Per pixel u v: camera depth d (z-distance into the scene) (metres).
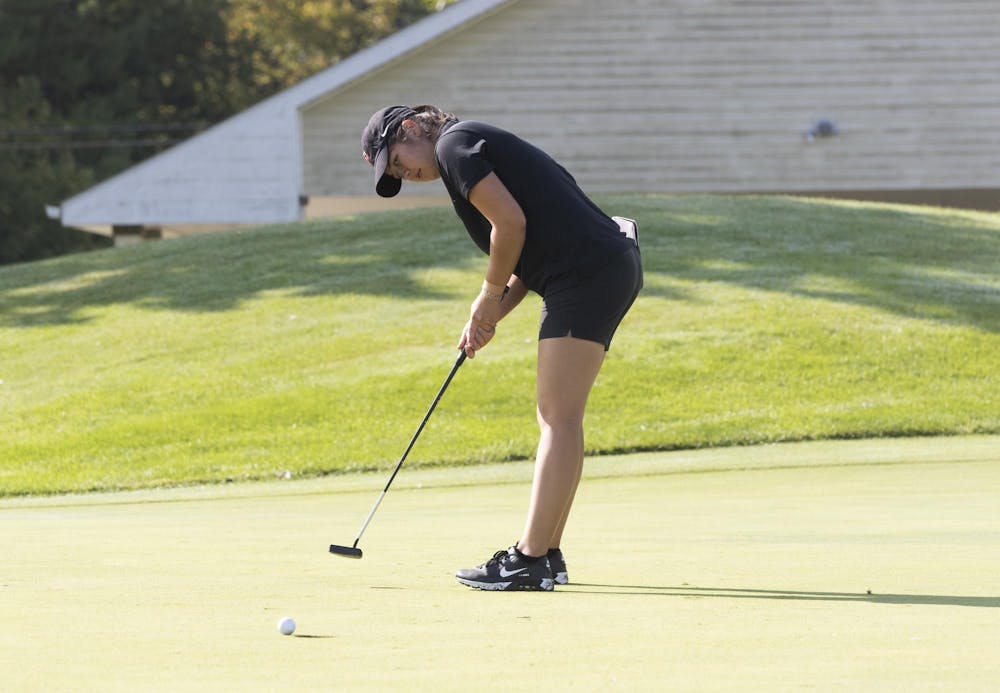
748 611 10.55
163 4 137.75
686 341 48.38
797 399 43.66
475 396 43.75
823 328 49.44
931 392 44.34
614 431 40.75
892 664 8.05
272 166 78.50
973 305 52.50
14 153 126.62
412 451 39.03
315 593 12.02
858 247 61.00
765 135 79.75
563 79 79.31
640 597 11.63
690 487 28.03
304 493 31.34
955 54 79.50
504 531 19.05
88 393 46.19
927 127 79.75
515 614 10.57
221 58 144.12
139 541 17.80
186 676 7.93
